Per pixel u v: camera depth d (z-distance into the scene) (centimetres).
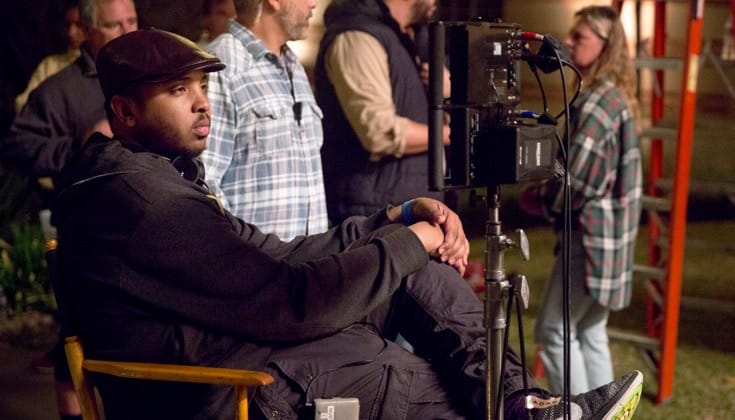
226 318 310
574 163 521
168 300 309
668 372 596
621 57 531
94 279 314
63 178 332
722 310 664
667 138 586
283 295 313
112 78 325
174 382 317
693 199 1246
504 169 298
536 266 948
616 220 526
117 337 315
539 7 1031
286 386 322
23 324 694
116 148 322
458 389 342
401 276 327
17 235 759
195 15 618
